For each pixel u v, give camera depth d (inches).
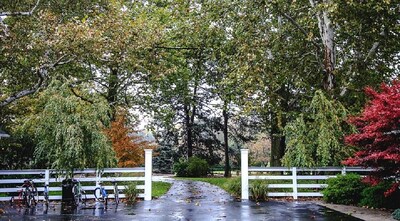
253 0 526.6
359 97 530.6
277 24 614.5
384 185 385.7
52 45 450.9
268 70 546.3
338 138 468.8
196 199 472.1
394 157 321.4
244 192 474.9
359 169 490.6
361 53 561.3
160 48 650.2
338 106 491.8
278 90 608.7
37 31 465.4
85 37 450.3
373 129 345.7
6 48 434.6
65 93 431.8
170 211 372.5
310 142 473.4
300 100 605.9
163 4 692.1
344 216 339.3
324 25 539.8
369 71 561.9
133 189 460.8
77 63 534.9
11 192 475.8
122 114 642.2
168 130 1101.1
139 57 593.6
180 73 705.6
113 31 501.0
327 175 498.9
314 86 596.1
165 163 1236.5
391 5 488.1
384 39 522.6
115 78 650.2
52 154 421.1
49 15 453.1
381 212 363.6
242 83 527.8
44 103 474.0
